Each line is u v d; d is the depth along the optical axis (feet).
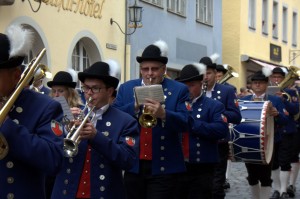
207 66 31.35
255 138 31.86
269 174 33.09
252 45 103.40
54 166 12.76
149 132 21.57
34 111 13.05
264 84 35.68
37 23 50.29
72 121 16.24
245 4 100.48
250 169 33.14
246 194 38.50
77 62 58.95
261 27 107.24
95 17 59.16
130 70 65.16
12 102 12.13
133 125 17.80
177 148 21.79
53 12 52.60
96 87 17.52
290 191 39.11
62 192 17.39
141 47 67.62
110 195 17.37
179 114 21.18
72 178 17.34
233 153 32.35
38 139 12.64
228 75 42.27
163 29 72.74
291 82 40.40
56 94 26.73
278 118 34.55
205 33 84.84
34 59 12.78
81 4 56.75
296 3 124.47
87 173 17.31
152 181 21.48
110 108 17.99
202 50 83.76
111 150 16.76
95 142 16.60
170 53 74.79
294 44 123.85
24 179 13.00
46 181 22.29
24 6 48.78
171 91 22.17
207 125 25.50
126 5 64.39
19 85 12.27
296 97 39.78
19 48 12.28
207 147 25.90
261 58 107.04
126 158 17.10
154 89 20.24
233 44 98.53
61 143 13.07
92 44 59.26
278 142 35.81
